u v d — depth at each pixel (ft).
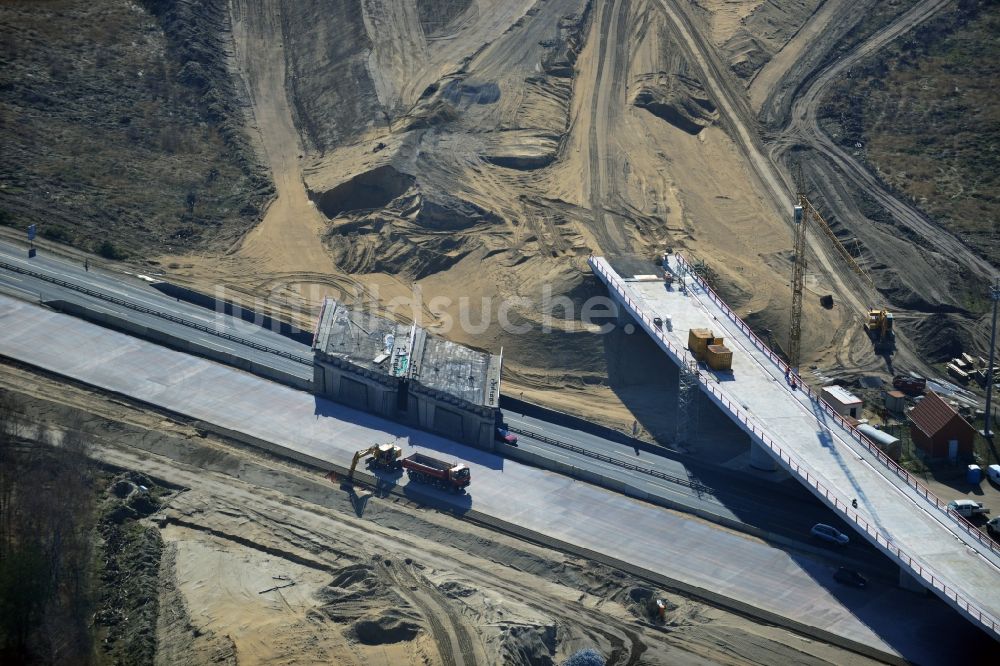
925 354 467.11
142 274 485.15
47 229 499.10
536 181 552.00
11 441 358.84
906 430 419.13
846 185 564.71
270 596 319.88
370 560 337.93
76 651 295.69
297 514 357.00
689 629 321.32
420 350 414.21
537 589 334.44
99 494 353.72
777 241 530.68
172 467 372.58
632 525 360.69
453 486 370.12
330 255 520.83
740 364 422.82
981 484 393.91
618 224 525.34
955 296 497.87
